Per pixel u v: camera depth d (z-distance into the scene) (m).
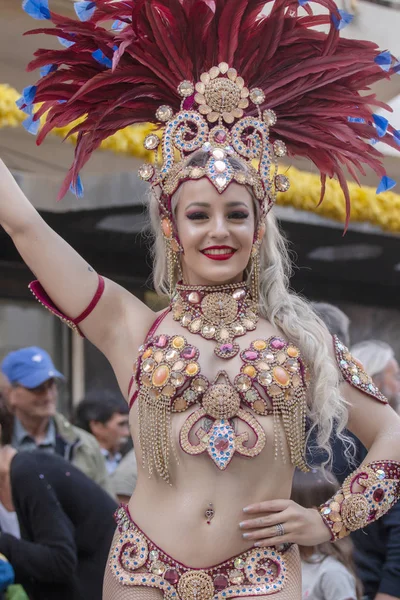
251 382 2.70
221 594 2.63
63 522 4.11
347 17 2.87
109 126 2.98
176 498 2.69
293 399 2.72
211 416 2.68
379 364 5.31
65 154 7.50
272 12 2.94
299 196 7.12
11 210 2.85
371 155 3.07
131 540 2.71
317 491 3.67
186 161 2.84
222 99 2.88
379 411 2.86
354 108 2.99
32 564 4.02
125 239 7.62
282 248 3.16
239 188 2.80
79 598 4.11
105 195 6.56
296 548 2.79
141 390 2.74
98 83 2.87
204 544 2.65
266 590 2.63
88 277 2.89
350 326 9.59
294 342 2.85
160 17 2.88
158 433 2.69
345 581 3.64
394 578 3.80
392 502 2.77
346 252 8.69
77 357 8.09
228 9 2.86
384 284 9.77
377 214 7.50
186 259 2.83
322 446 2.83
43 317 7.95
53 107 3.03
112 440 5.66
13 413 4.52
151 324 2.92
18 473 4.16
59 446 5.06
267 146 2.91
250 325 2.83
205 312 2.83
